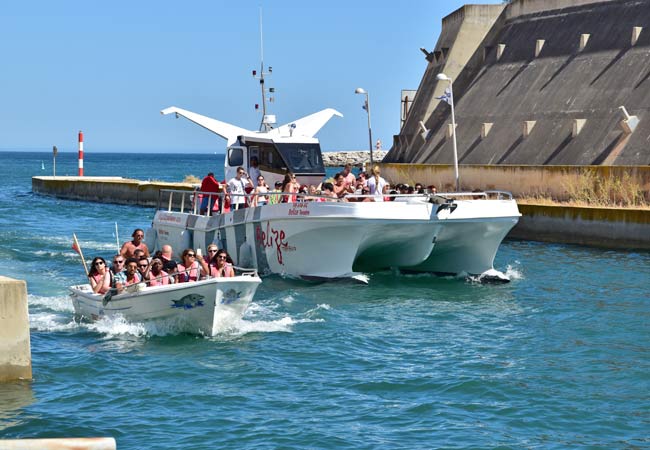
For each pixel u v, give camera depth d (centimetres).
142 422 1187
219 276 1758
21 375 1359
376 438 1136
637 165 3419
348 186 2355
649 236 2925
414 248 2270
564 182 3497
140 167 16600
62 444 686
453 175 4056
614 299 2092
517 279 2377
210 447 1098
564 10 4675
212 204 2623
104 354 1526
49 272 2430
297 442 1119
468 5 5366
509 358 1539
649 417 1234
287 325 1769
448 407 1266
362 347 1606
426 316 1889
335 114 2962
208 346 1589
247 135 2714
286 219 2230
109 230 3719
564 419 1221
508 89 4600
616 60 4050
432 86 5375
